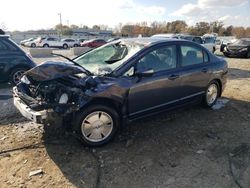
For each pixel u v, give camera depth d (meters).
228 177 3.56
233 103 6.59
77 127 4.02
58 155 4.02
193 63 5.42
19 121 5.23
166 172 3.65
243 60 17.55
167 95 4.92
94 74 4.41
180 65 5.13
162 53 4.88
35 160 3.88
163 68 4.84
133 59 4.50
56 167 3.73
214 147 4.34
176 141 4.50
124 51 4.84
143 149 4.22
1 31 8.72
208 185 3.40
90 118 4.11
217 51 26.20
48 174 3.58
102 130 4.23
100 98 4.08
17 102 4.45
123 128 4.70
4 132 4.75
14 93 4.69
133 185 3.38
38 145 4.30
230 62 16.14
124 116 4.43
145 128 4.96
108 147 4.27
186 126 5.09
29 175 3.55
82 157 3.97
